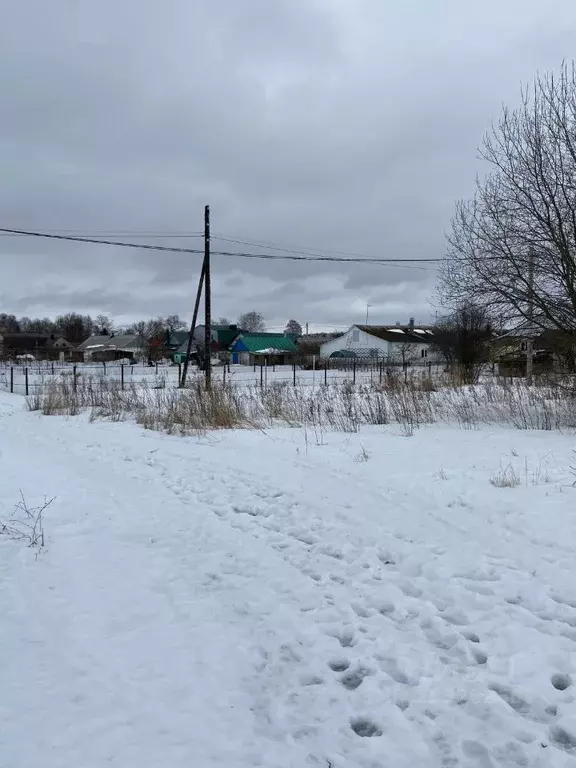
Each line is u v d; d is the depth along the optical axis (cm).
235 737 281
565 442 1012
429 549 513
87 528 608
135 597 439
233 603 428
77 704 306
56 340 10412
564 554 481
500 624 379
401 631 378
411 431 1185
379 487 723
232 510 669
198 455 993
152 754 268
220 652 359
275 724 291
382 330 6581
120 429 1364
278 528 598
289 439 1148
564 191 1223
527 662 334
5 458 987
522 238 1298
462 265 1434
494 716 289
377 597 429
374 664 340
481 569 465
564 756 260
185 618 405
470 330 2442
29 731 283
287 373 4431
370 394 1788
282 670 339
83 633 383
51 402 1812
